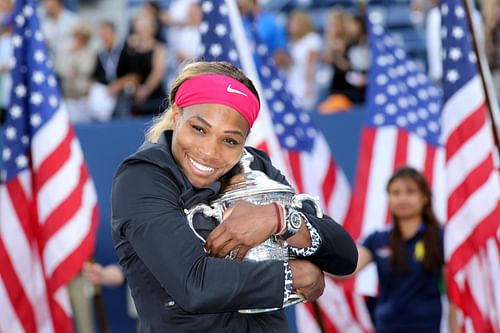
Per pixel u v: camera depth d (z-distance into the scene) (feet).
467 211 31.81
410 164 42.50
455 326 35.81
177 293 15.93
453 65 32.04
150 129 18.24
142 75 50.55
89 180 35.24
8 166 34.60
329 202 42.24
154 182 16.58
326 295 40.01
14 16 34.78
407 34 59.77
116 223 16.79
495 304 31.86
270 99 40.19
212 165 16.66
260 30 52.31
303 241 17.04
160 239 16.08
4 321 33.78
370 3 59.98
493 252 31.91
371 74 43.01
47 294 34.30
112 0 56.34
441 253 36.55
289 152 40.32
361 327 40.81
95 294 37.37
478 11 52.11
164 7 57.06
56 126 34.50
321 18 59.72
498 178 31.99
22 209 34.42
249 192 17.03
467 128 31.91
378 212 42.27
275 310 17.44
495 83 51.03
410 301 36.99
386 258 37.29
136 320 45.93
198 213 16.90
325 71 54.54
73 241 34.19
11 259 34.12
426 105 42.86
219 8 33.81
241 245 16.34
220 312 16.15
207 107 16.44
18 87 34.60
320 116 48.32
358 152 48.26
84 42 51.62
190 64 17.19
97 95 50.93
